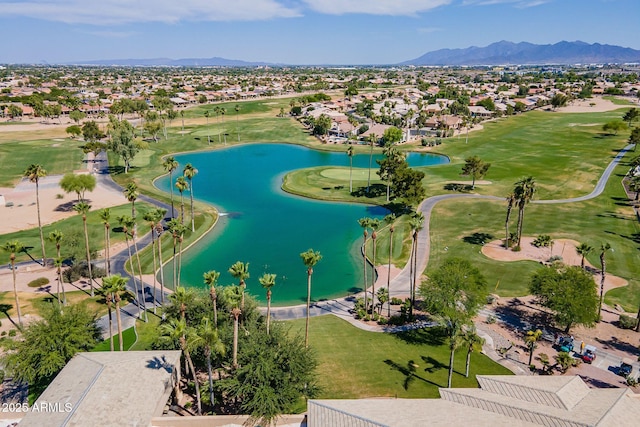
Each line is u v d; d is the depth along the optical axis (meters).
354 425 31.16
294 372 39.19
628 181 114.94
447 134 187.12
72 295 62.28
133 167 138.62
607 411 30.78
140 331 53.88
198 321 47.28
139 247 79.12
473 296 51.91
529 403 32.84
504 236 83.00
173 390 40.94
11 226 85.75
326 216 99.69
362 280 69.75
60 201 101.62
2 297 60.81
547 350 49.72
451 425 30.33
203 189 120.62
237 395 37.59
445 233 85.50
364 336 53.31
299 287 67.69
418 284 66.62
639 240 79.19
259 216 99.56
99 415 33.50
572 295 50.25
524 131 192.25
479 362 47.69
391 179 104.31
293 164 151.12
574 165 133.25
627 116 187.50
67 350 42.41
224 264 75.38
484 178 122.69
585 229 84.69
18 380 41.97
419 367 46.91
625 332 52.81
